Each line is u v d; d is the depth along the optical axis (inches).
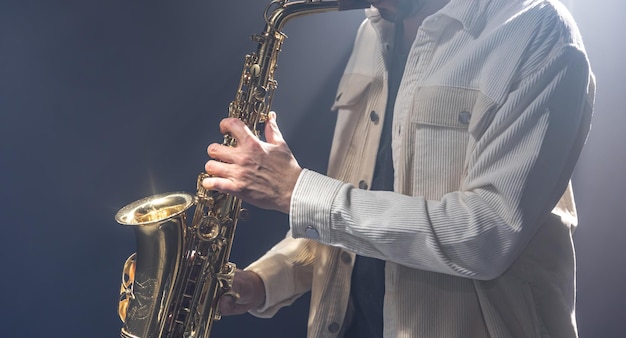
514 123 63.9
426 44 70.7
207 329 77.0
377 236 64.4
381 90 78.2
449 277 68.7
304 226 66.4
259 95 77.7
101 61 117.0
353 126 80.8
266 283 81.5
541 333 69.3
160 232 74.5
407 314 68.6
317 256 79.6
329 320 77.5
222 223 76.5
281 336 117.7
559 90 63.9
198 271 76.5
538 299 69.9
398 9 73.7
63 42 116.4
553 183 64.7
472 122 65.8
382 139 76.7
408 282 69.0
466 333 68.0
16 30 115.9
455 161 67.8
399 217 64.3
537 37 64.8
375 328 76.0
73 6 116.0
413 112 69.4
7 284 118.3
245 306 81.0
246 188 67.3
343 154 81.3
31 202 118.0
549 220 71.3
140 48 117.1
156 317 75.1
